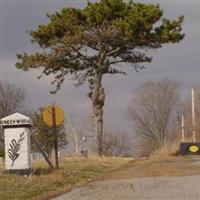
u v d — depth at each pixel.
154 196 17.36
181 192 17.95
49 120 27.75
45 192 19.22
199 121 66.44
